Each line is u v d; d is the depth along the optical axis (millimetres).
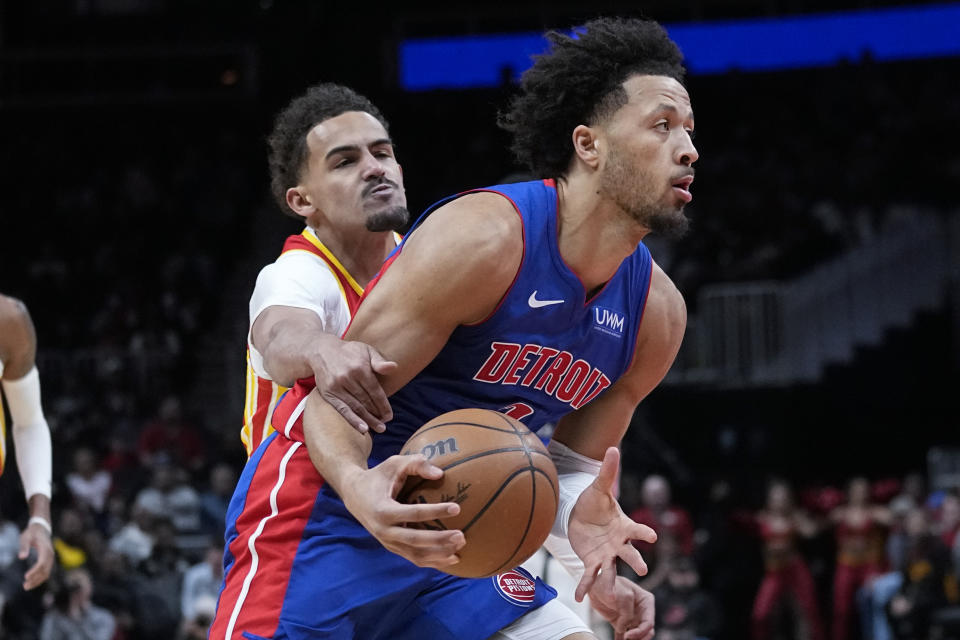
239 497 4652
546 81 4359
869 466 24922
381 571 4457
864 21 33688
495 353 4309
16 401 7184
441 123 33969
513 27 34438
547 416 4664
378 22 34875
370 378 4020
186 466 20781
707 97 34156
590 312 4426
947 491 19844
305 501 4457
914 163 30625
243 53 35375
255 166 34125
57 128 35250
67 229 32312
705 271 25984
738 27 34188
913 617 16078
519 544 3898
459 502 3803
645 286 4605
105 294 29719
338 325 5504
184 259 30109
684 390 25219
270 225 32219
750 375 24766
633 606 4762
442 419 3986
